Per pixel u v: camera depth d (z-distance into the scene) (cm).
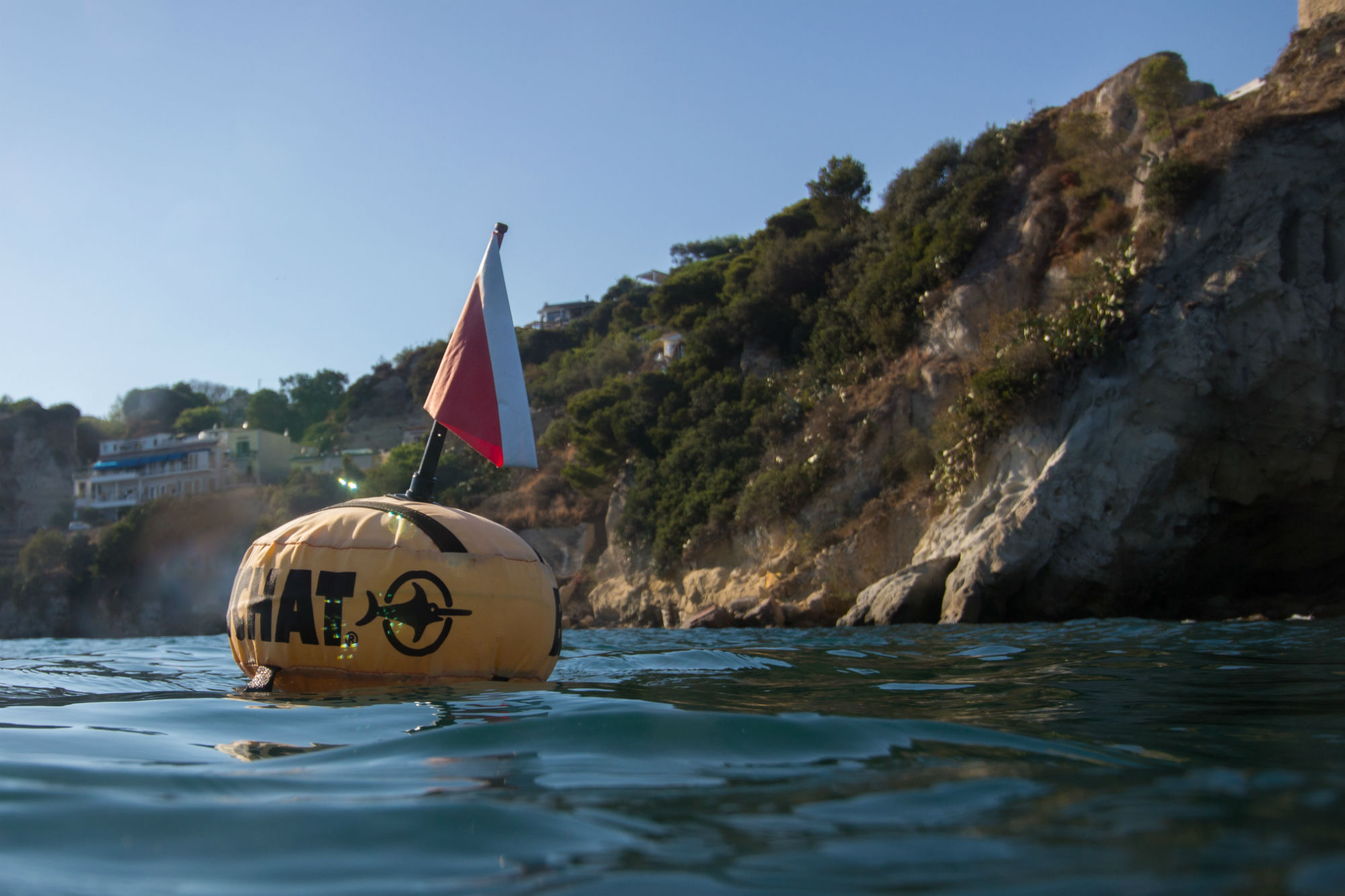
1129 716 320
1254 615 1769
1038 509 1833
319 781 217
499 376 518
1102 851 148
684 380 3478
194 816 185
